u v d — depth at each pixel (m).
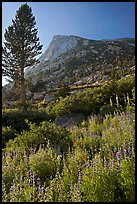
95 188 3.46
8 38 27.00
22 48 27.48
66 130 8.19
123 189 3.55
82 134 7.55
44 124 8.30
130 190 3.44
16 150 6.35
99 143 6.07
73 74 74.12
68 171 4.54
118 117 7.68
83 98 12.34
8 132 9.55
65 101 12.80
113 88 11.98
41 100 29.84
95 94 12.30
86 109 11.67
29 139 7.41
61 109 12.52
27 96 32.78
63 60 95.75
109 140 5.76
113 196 3.45
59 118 12.20
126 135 5.44
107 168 3.83
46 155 5.50
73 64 88.12
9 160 5.68
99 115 10.34
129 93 11.30
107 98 11.73
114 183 3.57
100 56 92.25
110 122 7.69
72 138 7.26
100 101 11.73
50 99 24.83
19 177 4.80
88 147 6.00
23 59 27.27
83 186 3.59
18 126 11.21
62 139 7.54
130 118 6.45
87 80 43.41
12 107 24.56
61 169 4.98
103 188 3.46
